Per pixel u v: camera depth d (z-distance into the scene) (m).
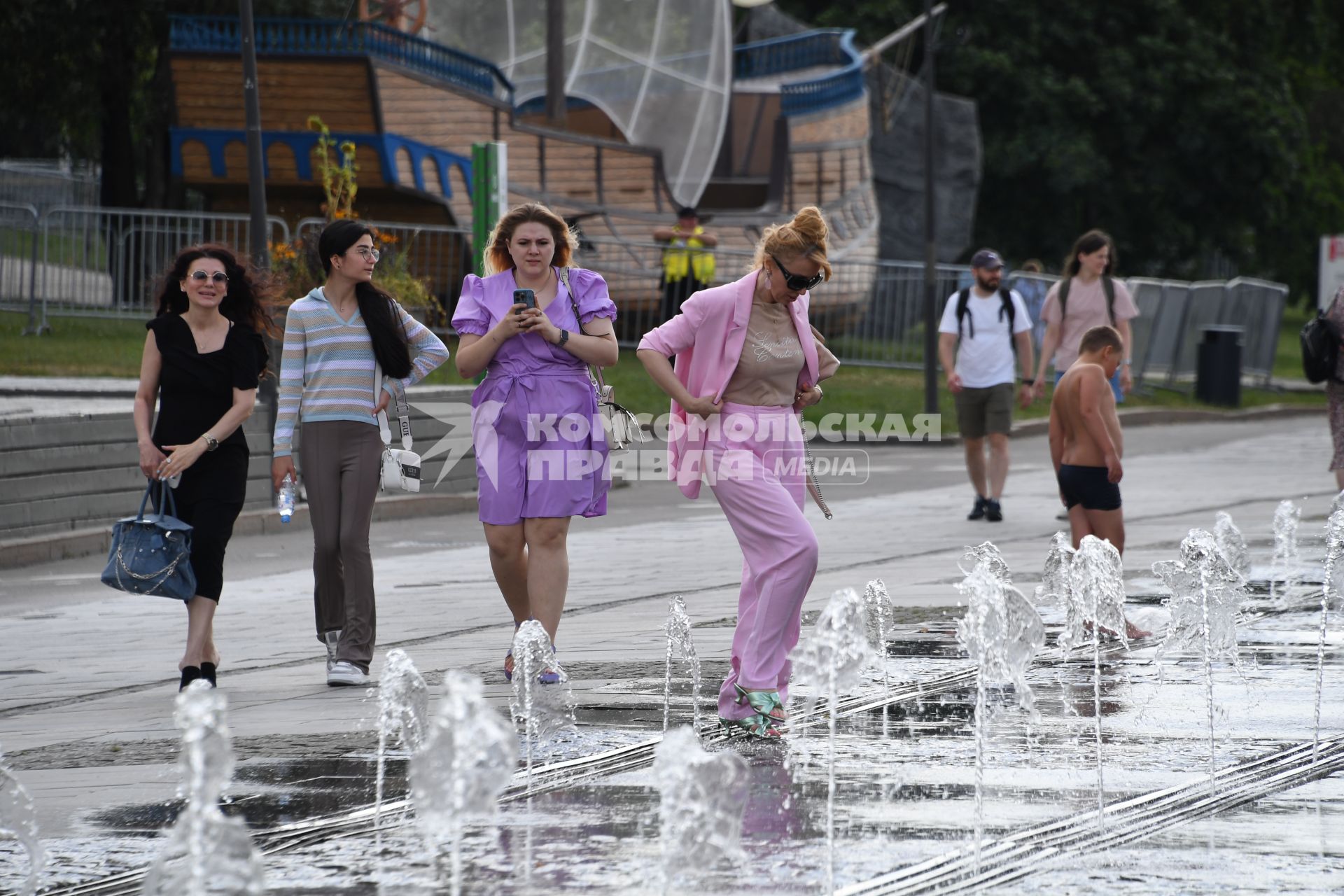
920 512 40.28
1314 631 22.89
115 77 84.69
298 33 69.25
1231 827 13.15
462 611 26.28
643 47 89.00
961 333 37.81
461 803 9.55
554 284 20.03
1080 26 129.25
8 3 80.19
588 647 22.34
